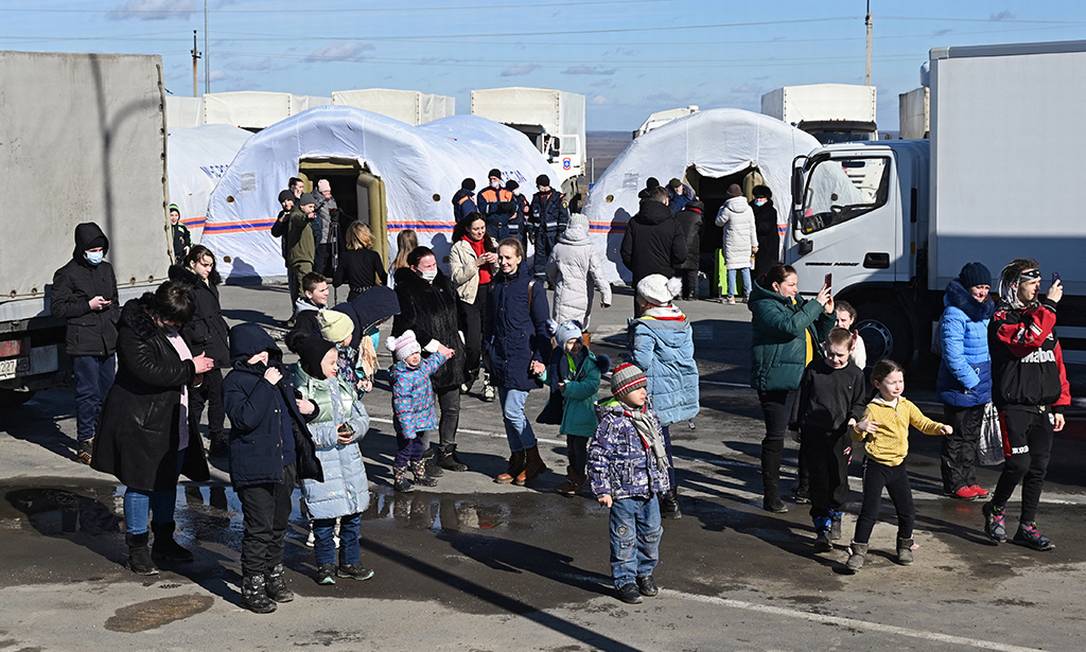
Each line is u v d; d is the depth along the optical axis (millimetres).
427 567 7867
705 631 6754
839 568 7859
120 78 11578
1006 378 8258
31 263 10773
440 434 10320
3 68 10477
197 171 28953
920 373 14805
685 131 23406
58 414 12625
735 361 15906
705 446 11336
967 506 9398
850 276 14492
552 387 9484
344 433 7277
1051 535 8664
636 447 7188
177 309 7477
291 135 24016
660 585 7562
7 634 6633
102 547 8266
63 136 11047
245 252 25062
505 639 6617
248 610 7059
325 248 20203
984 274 9281
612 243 23953
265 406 6930
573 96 36781
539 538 8500
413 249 10406
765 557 8141
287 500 7156
